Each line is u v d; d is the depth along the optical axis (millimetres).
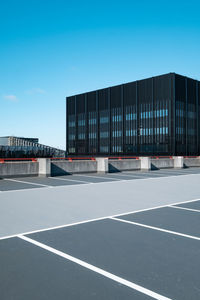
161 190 12477
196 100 72562
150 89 71688
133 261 4559
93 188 12969
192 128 71188
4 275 4055
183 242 5480
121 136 78375
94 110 86250
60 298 3463
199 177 18078
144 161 23172
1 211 8117
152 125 71000
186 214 7875
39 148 45594
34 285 3773
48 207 8688
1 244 5320
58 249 5062
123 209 8484
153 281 3893
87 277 4000
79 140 91250
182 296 3512
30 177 17500
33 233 6020
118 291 3627
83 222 6941
